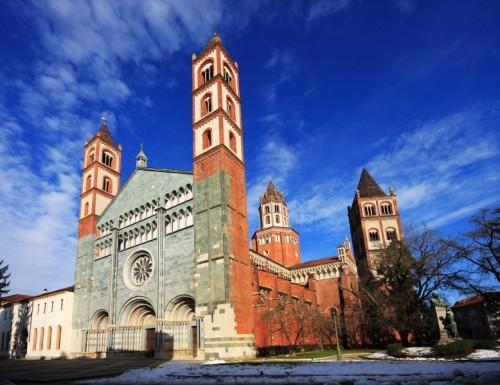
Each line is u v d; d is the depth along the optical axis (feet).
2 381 85.35
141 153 214.69
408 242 152.46
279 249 338.95
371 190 297.33
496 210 137.59
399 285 152.87
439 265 143.64
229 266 149.07
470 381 56.65
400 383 57.88
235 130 188.55
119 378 83.97
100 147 253.24
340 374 71.97
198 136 184.14
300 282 273.33
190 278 158.40
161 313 162.20
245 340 143.43
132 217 201.26
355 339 213.46
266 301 169.27
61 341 210.59
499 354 102.47
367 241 273.54
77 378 91.04
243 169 183.42
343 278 247.29
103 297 196.95
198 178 172.76
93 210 231.09
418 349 116.78
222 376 78.54
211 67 202.08
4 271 242.78
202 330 146.00
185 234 167.84
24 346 245.65
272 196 361.71
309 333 189.47
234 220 162.71
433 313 155.63
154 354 158.40
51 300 231.30
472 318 290.15
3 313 276.21
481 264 137.59
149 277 177.37
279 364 100.07
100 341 190.08
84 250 222.69
